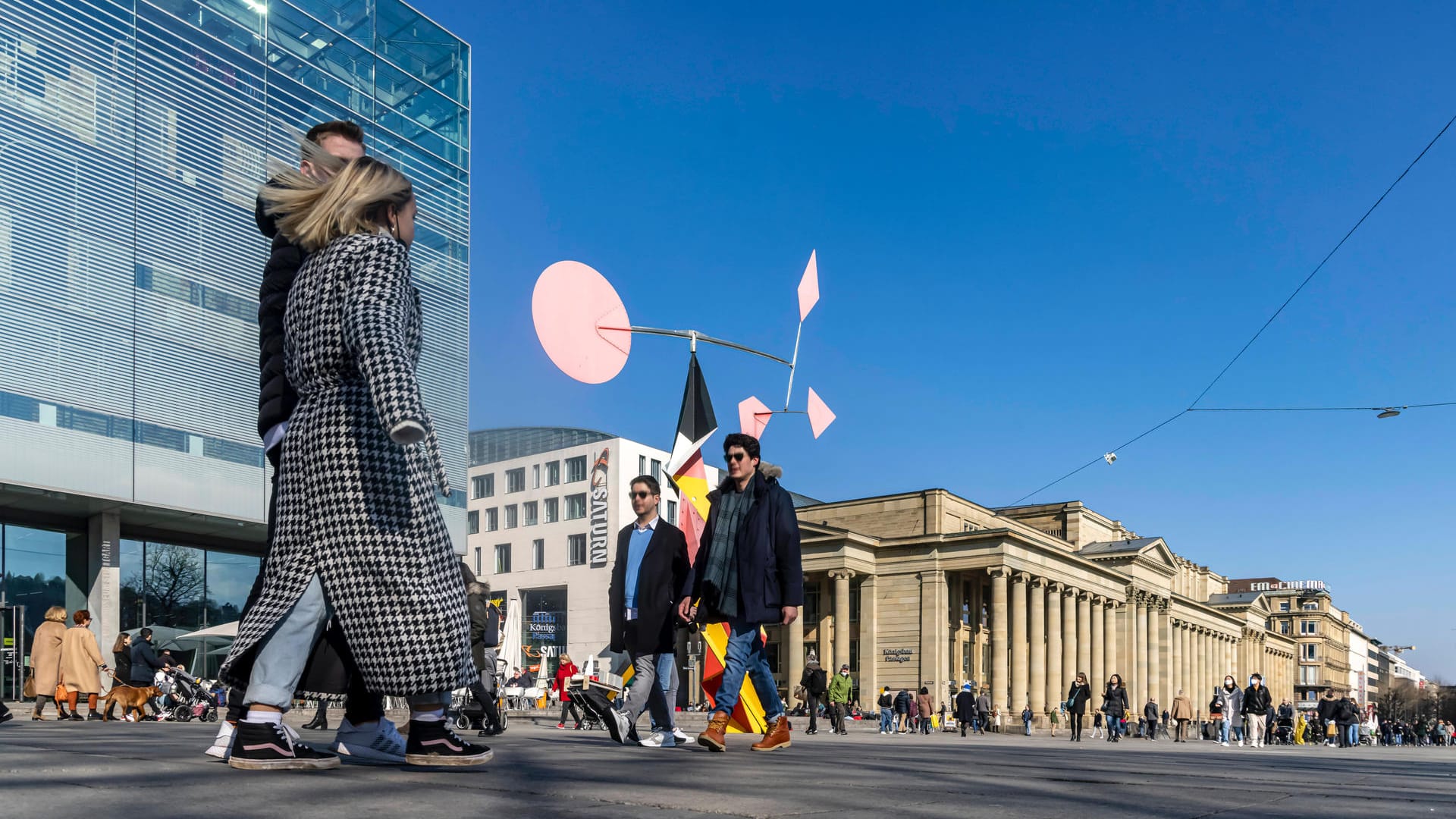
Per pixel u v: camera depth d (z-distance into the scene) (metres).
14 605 27.14
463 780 3.54
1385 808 3.68
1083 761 8.16
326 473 3.54
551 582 81.88
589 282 10.70
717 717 7.33
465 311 35.59
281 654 3.60
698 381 13.09
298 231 3.73
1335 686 176.38
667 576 8.29
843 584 64.12
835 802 3.27
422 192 34.62
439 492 3.67
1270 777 5.58
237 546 32.94
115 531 28.09
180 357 27.95
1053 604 70.75
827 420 13.88
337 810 2.66
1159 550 87.62
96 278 26.20
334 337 3.56
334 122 4.28
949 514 70.56
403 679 3.51
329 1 32.41
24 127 25.00
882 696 41.56
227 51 29.47
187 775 3.40
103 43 26.69
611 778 3.83
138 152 27.27
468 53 36.94
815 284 14.16
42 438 24.88
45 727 10.07
